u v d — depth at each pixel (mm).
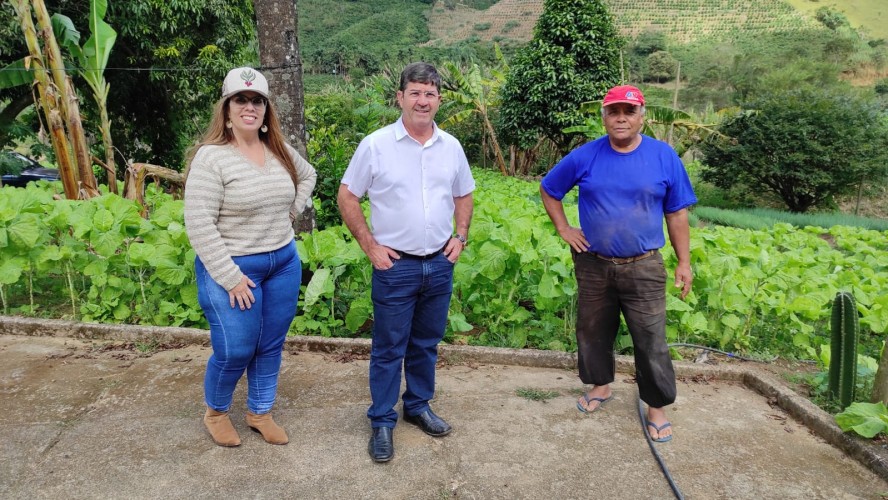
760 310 4527
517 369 3699
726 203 20578
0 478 2439
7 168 10773
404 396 2926
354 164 2514
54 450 2650
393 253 2525
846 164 17812
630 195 2680
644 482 2535
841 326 3164
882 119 19344
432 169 2529
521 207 6008
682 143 15156
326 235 4125
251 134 2404
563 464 2648
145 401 3117
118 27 11094
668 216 2812
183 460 2590
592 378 3051
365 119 13234
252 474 2506
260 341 2615
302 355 3799
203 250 2264
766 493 2477
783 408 3250
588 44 17266
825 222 14961
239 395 3195
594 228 2781
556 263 3883
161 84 12477
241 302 2367
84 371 3479
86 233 4191
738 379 3629
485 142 23891
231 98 2307
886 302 4082
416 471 2562
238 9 12352
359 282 4449
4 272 4117
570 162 2840
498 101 20562
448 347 3795
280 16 4430
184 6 11070
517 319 4016
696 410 3209
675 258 4117
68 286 4781
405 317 2619
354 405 3137
